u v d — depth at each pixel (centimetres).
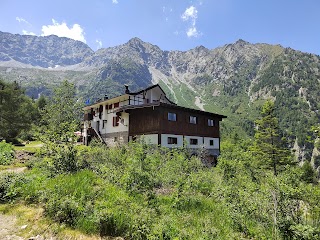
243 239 814
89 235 730
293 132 18262
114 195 944
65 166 1199
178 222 870
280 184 935
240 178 1552
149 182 1184
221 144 5788
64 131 1358
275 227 812
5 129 4534
